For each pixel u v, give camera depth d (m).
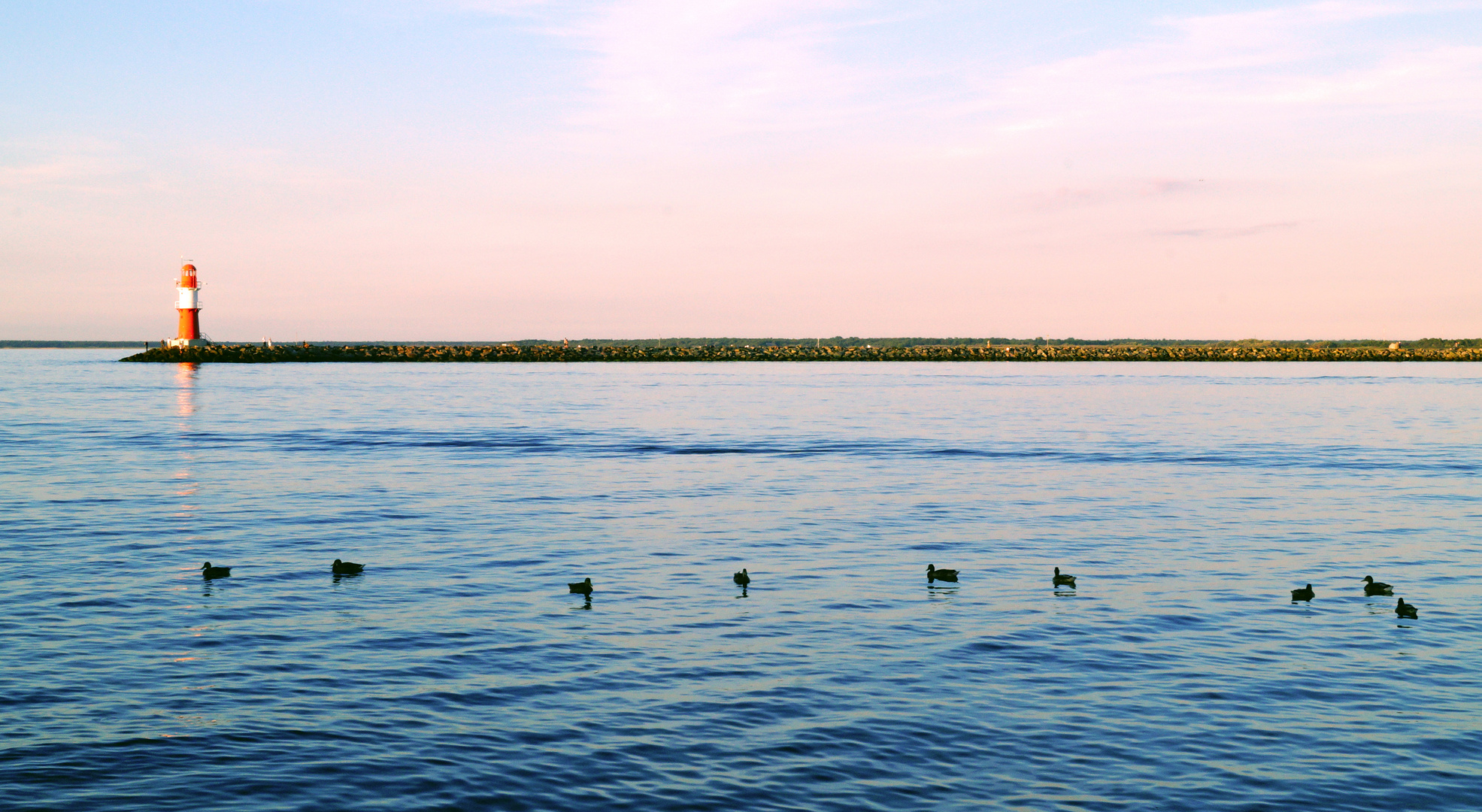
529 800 14.18
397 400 108.25
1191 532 33.91
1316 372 190.75
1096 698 17.91
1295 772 15.11
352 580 26.42
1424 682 18.83
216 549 30.36
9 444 61.56
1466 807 14.13
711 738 16.19
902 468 51.34
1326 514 37.47
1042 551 30.67
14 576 26.53
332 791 14.36
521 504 39.47
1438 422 79.56
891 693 18.12
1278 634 21.80
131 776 14.71
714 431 72.44
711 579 26.80
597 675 18.98
